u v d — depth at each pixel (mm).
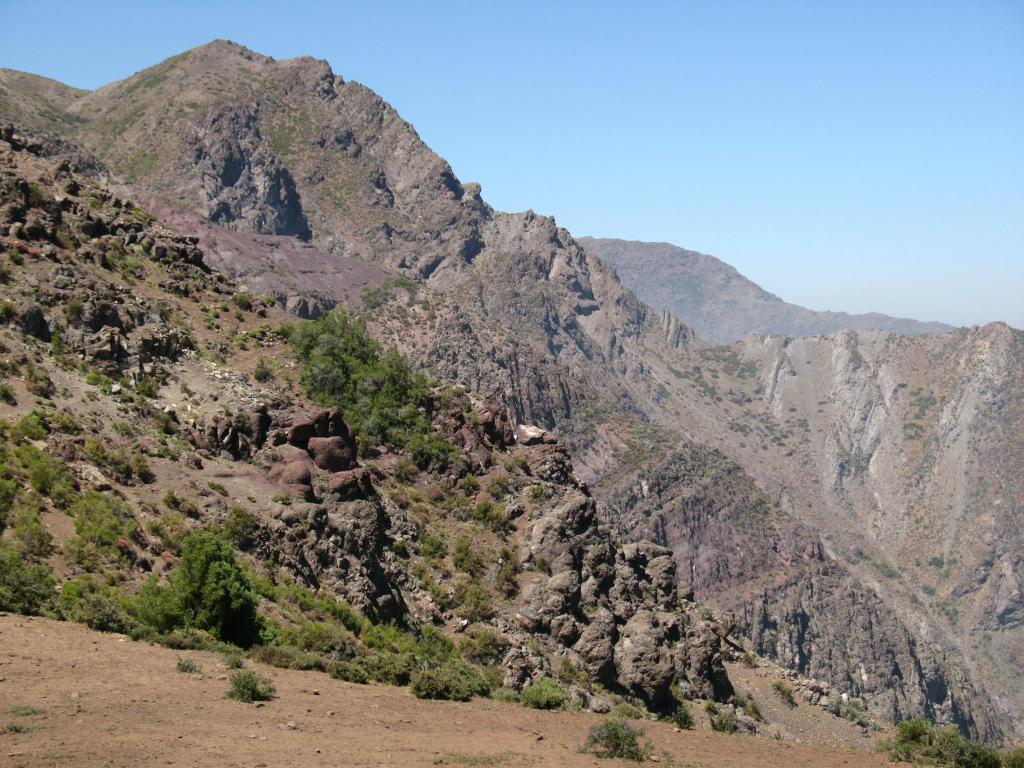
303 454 62969
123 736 27828
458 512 71625
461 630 59531
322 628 47125
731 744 41312
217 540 43406
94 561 43625
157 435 57906
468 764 30578
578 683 58156
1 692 29766
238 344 75750
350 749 30078
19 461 47719
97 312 63219
